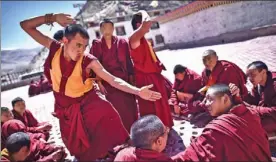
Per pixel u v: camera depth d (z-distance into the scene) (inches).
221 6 665.0
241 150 95.5
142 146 94.0
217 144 95.7
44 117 298.2
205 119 183.0
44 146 148.3
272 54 314.8
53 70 126.0
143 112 167.0
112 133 127.2
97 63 127.4
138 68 159.2
